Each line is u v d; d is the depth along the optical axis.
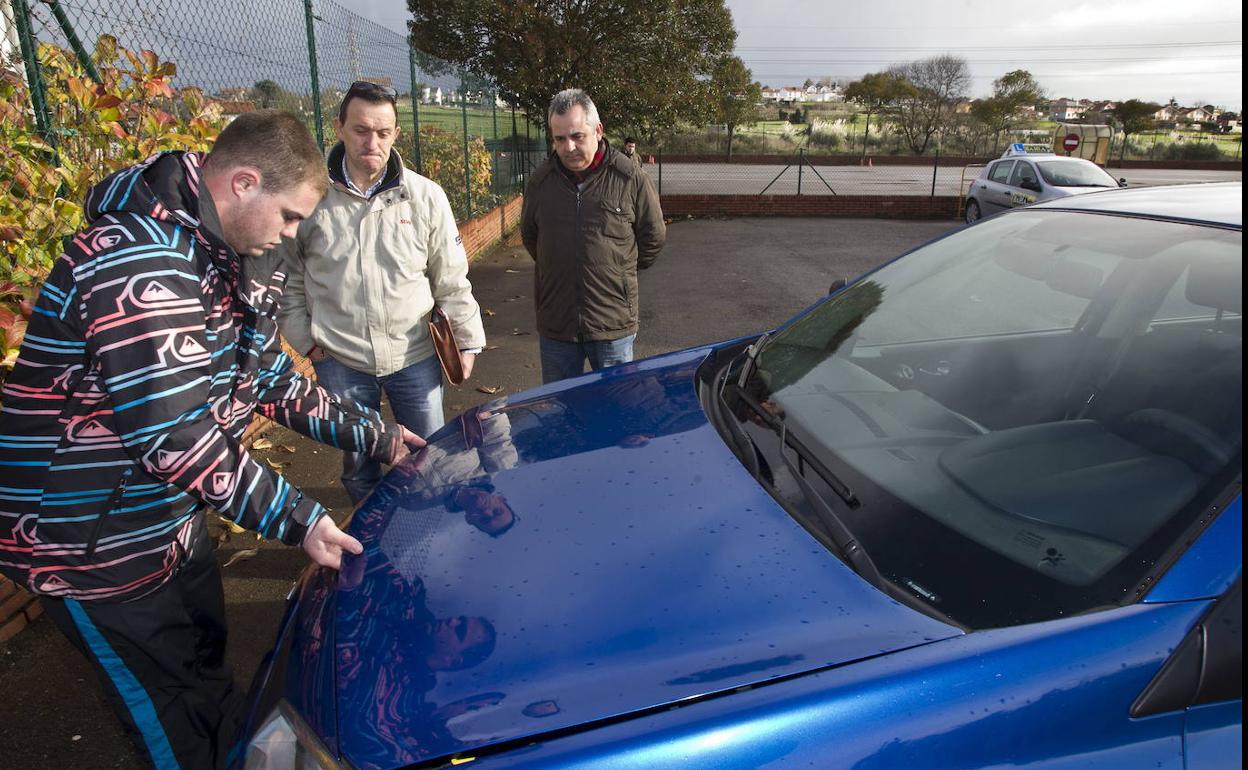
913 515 1.55
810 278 10.04
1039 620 1.29
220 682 2.16
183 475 1.58
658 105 17.66
